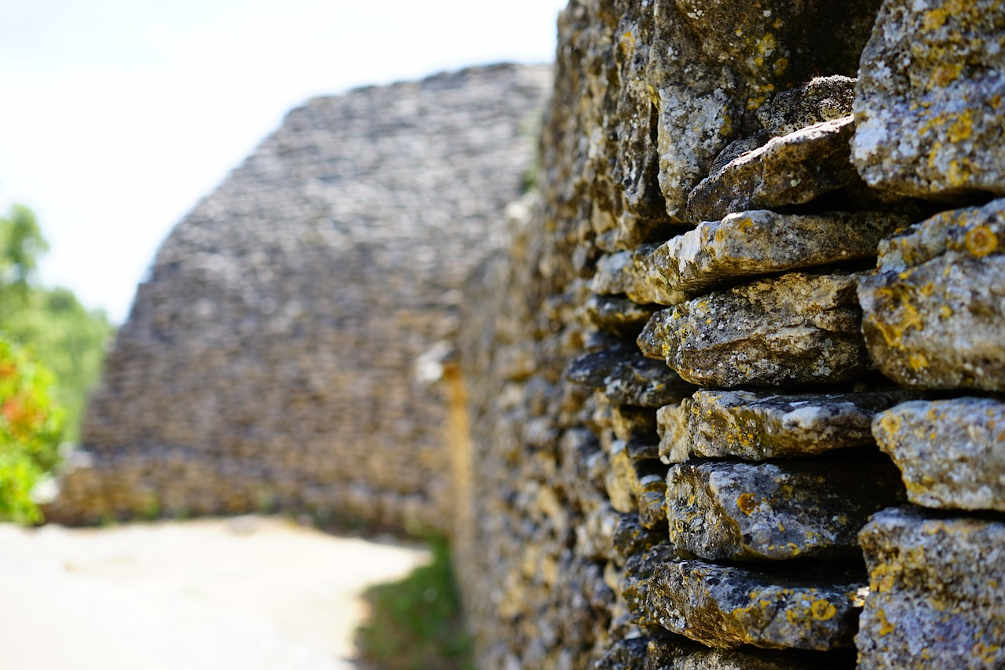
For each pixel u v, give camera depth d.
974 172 1.28
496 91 15.37
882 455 1.55
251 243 14.90
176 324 14.60
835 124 1.52
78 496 13.65
